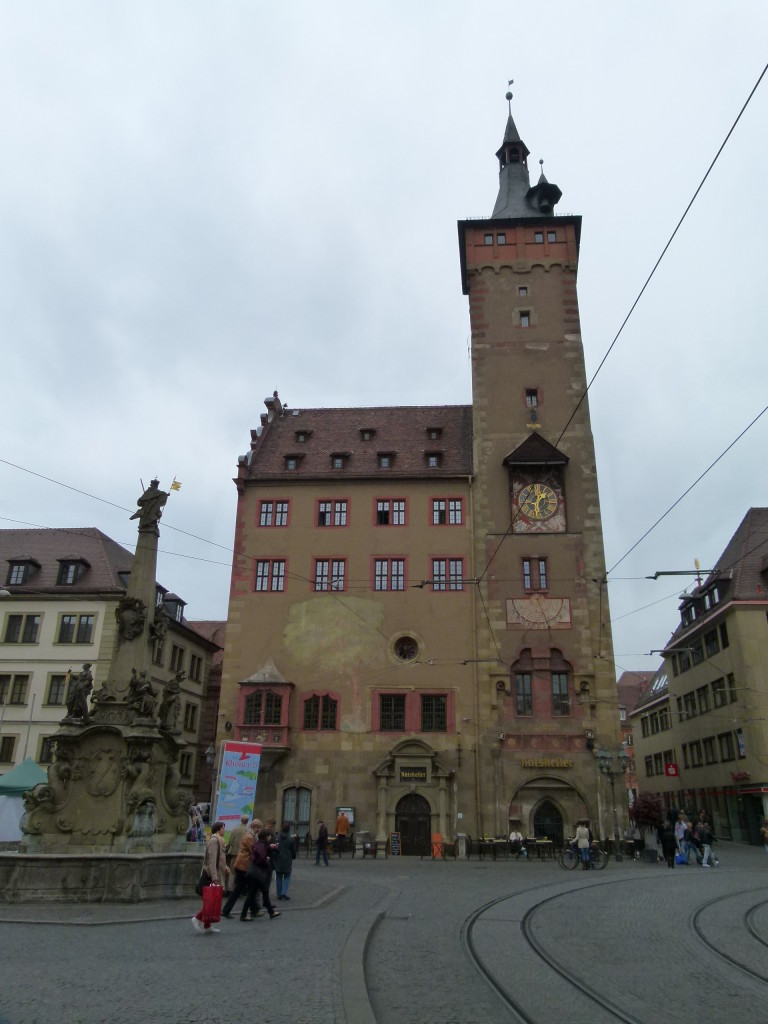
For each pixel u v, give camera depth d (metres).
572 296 48.47
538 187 50.56
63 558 50.94
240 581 43.44
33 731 47.62
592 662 40.31
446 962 11.67
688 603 60.62
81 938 12.88
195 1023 7.93
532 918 16.27
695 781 60.78
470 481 44.47
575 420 45.41
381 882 24.11
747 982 10.53
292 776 39.56
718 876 26.16
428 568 42.97
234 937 13.32
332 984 9.70
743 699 49.72
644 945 13.22
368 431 49.19
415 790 38.62
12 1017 8.03
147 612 21.52
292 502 44.94
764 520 55.09
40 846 18.75
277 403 52.66
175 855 18.08
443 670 40.84
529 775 38.66
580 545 42.66
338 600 42.59
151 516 22.67
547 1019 8.62
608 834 37.38
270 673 40.94
